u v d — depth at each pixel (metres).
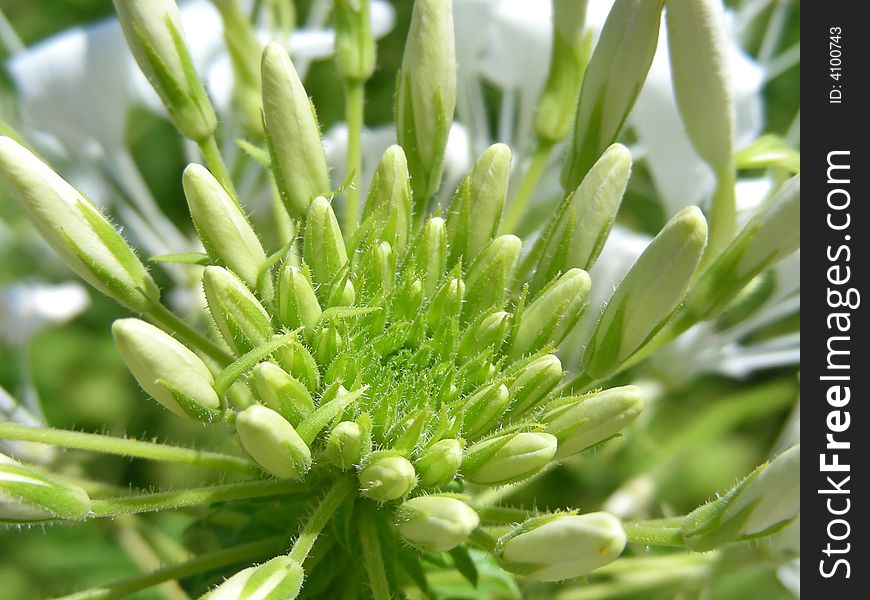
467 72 0.21
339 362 0.15
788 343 0.23
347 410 0.15
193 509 0.18
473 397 0.15
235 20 0.19
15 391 0.26
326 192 0.17
